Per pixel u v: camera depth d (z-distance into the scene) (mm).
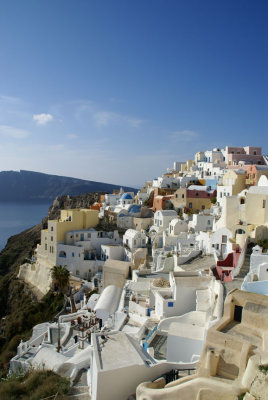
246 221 43219
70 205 161125
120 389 15648
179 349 22922
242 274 31531
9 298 75500
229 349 15734
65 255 68938
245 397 12742
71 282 63156
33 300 68125
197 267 39125
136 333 28297
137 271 45344
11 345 52438
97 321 35469
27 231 162750
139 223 78562
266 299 17750
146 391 14500
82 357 21062
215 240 43406
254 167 65062
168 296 32844
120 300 40406
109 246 67875
